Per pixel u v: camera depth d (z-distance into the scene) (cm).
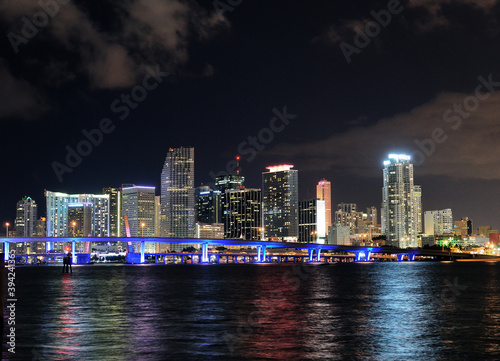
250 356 3494
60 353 3566
